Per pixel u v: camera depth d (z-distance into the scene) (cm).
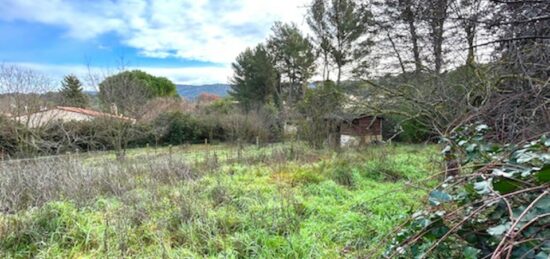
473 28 298
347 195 446
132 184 477
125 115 1300
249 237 293
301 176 546
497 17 252
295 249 273
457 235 138
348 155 735
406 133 837
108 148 1253
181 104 1989
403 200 356
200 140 1641
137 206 364
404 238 151
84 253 280
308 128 966
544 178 114
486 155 169
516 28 250
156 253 274
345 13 1334
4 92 1056
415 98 421
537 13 231
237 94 2339
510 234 100
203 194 432
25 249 289
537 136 165
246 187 482
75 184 438
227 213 353
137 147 1453
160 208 369
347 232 300
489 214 132
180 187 464
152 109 1600
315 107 966
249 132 1395
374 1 483
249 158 774
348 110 735
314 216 354
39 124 1049
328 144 930
